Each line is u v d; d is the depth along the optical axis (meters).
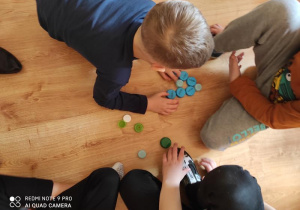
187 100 1.17
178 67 0.69
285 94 0.95
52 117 1.08
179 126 1.14
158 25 0.63
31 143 1.05
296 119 0.88
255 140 1.17
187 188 1.03
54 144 1.06
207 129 1.09
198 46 0.64
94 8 0.81
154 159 1.10
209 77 1.21
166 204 0.90
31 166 1.04
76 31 0.84
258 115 0.99
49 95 1.10
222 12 1.27
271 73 1.01
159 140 1.12
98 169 1.00
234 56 1.13
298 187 1.16
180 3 0.65
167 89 1.17
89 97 1.12
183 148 1.06
